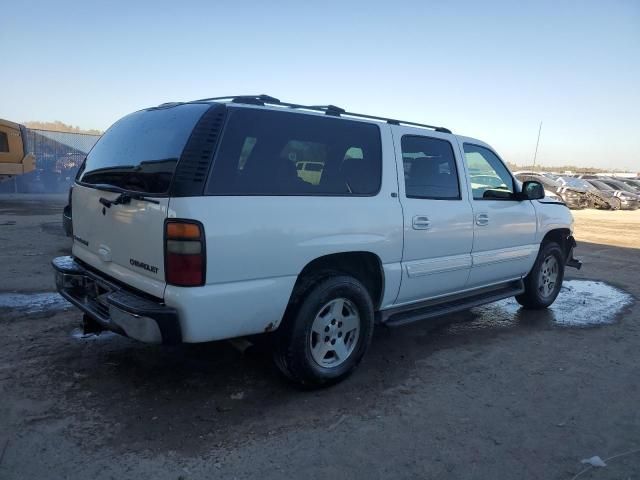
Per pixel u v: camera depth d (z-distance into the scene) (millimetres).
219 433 3127
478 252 4953
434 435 3238
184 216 2939
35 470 2680
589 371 4426
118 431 3084
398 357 4559
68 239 9500
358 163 3900
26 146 16516
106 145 3986
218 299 3070
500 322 5805
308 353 3584
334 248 3619
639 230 16641
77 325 4852
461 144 4926
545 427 3404
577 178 28688
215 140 3137
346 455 2975
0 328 4699
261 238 3221
